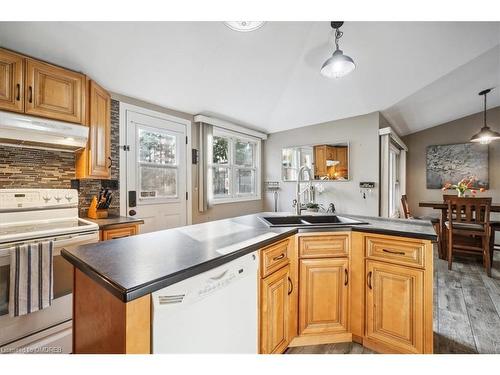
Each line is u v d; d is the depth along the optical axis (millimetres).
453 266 3082
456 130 4688
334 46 2316
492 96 3707
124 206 2525
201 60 2277
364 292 1562
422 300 1371
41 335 1426
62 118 1819
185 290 829
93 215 2131
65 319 1524
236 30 1953
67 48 1837
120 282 723
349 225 1624
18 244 1385
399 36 2158
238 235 1358
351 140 3545
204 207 3219
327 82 2869
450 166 4723
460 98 3678
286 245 1468
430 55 2389
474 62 2531
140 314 714
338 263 1585
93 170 2061
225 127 3529
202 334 898
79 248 1096
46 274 1415
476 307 2059
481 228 2943
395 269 1449
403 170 4984
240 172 4051
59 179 2117
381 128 3463
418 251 1385
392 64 2518
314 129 3893
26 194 1758
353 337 1606
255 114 3541
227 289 1007
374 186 3318
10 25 1596
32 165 1976
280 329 1392
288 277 1473
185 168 3109
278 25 2035
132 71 2221
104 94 2215
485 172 4391
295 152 4074
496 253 3588
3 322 1305
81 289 914
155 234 1391
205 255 991
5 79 1554
